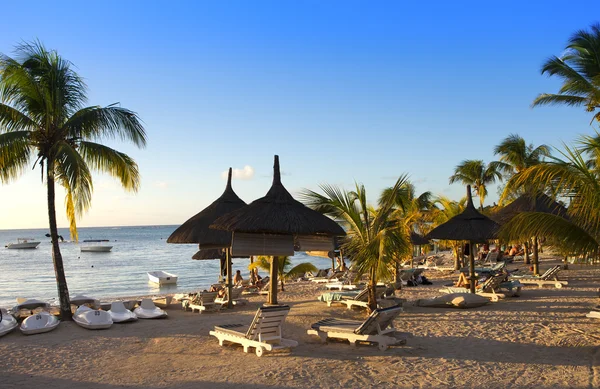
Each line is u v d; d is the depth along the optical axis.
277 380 7.41
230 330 9.65
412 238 26.91
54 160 12.45
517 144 28.88
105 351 9.41
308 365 8.19
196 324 12.24
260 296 19.64
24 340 10.38
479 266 28.30
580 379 7.32
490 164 33.16
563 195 8.81
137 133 12.82
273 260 11.50
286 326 11.51
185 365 8.34
